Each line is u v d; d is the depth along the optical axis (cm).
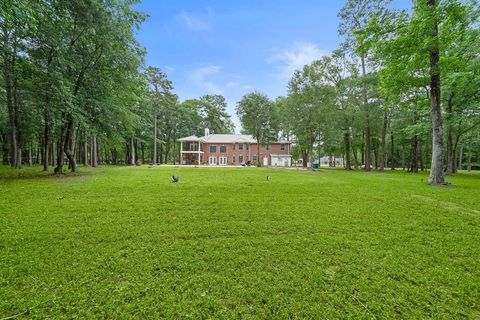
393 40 955
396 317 191
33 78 1072
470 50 1279
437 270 265
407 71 988
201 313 193
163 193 707
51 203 550
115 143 2233
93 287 223
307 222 439
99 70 1300
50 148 2689
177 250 309
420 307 204
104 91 1345
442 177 980
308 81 2481
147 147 4497
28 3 820
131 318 185
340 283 237
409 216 485
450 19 873
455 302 211
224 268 265
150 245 323
